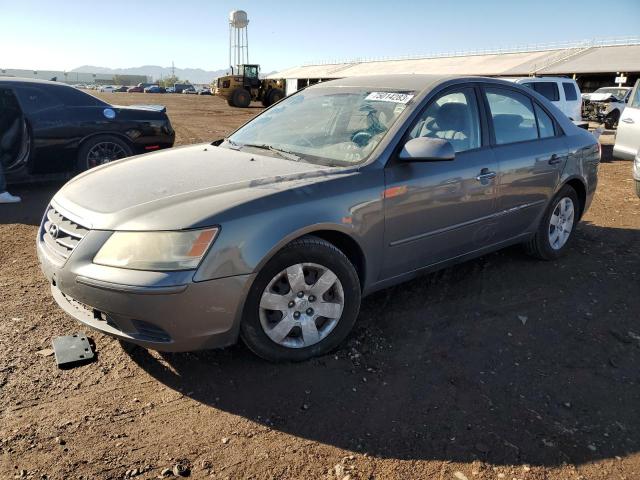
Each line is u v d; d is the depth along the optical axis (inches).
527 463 92.7
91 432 97.1
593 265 187.5
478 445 96.5
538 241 182.9
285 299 114.6
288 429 99.7
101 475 87.4
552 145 175.6
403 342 131.0
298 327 118.7
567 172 180.4
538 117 177.0
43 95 273.9
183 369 117.3
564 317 147.3
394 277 138.6
